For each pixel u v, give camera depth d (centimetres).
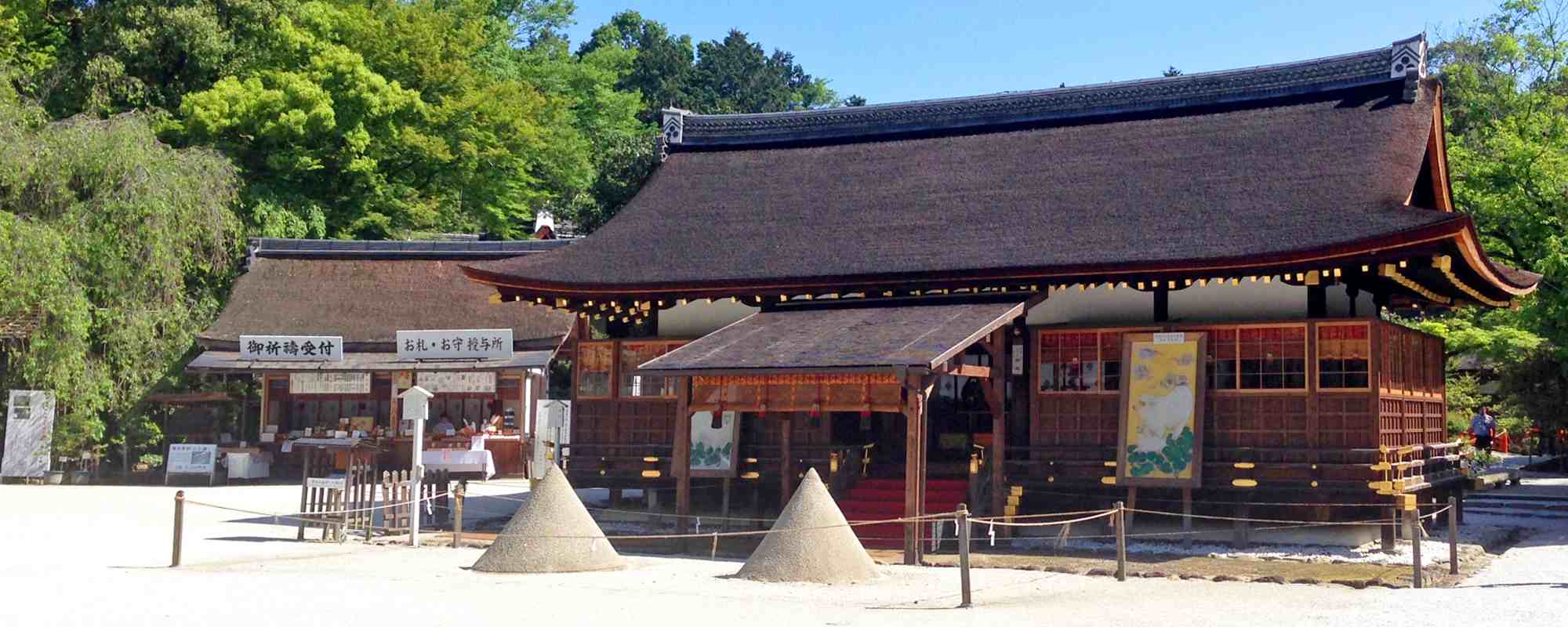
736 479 2436
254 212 4262
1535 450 4447
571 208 5903
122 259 3459
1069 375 2191
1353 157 2183
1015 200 2391
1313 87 2422
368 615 1350
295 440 3631
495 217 5478
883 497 2317
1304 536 2119
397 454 3516
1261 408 2059
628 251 2541
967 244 2270
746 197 2683
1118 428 2119
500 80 6091
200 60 4500
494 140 5206
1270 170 2225
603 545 1839
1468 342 2808
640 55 8519
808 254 2375
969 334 1931
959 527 1484
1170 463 2058
